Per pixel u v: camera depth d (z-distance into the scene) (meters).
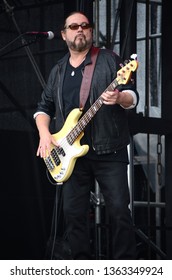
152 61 7.71
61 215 7.04
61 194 6.65
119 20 7.38
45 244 7.09
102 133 5.68
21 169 7.17
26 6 7.23
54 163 5.87
